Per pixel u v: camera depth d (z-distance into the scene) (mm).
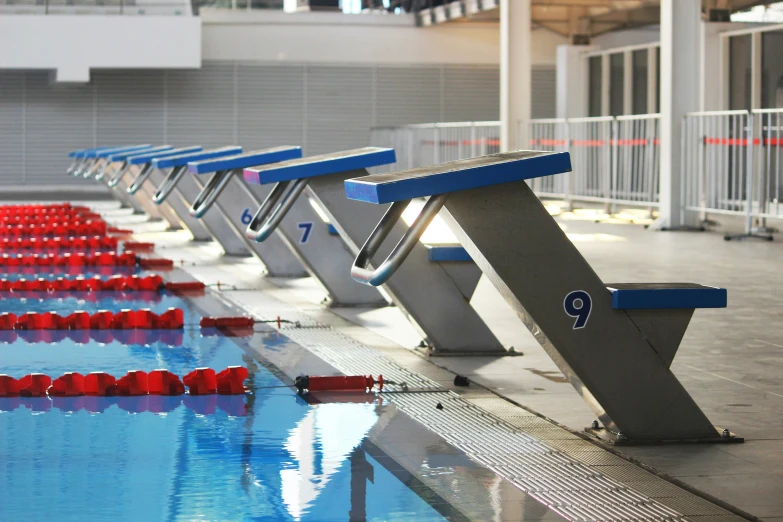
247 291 9344
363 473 3893
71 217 16984
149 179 15625
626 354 4273
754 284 9336
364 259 4211
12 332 7320
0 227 14766
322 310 8180
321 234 8250
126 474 3875
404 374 5742
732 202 14711
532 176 4062
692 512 3445
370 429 4551
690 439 4344
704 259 11359
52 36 24641
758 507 3500
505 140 20359
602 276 9859
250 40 28047
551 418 4758
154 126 27969
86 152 19453
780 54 17828
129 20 24922
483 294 9125
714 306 4266
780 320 7488
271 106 28281
